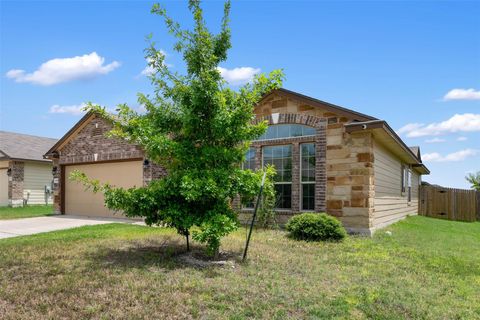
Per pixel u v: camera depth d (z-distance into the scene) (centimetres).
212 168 690
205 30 682
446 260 756
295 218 970
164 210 663
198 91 662
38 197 2181
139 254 712
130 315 407
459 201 2066
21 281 526
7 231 1103
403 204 1711
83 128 1598
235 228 648
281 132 1184
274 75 691
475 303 495
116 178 1502
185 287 500
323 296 489
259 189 694
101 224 1235
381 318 423
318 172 1100
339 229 926
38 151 2259
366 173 1027
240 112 679
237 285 519
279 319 409
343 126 1069
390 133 1069
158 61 712
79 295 466
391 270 650
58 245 805
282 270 619
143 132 666
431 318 432
